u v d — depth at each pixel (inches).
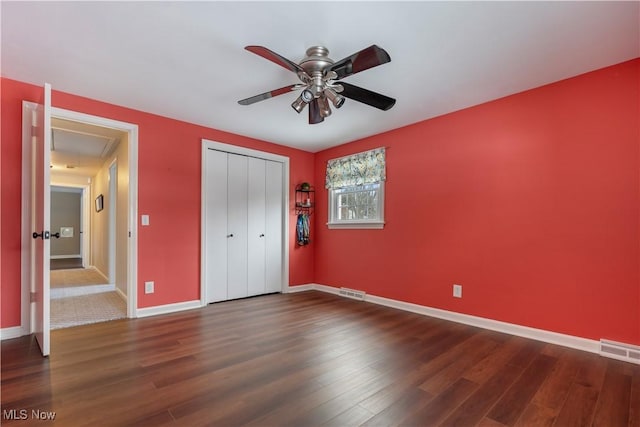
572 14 71.2
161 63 94.7
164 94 116.6
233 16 73.3
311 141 176.4
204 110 131.8
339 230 180.9
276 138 170.9
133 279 130.3
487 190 119.3
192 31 79.2
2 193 103.5
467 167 125.3
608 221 93.1
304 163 195.8
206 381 76.4
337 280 180.9
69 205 384.2
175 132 142.6
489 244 118.4
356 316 134.3
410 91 111.9
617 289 91.4
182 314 136.0
